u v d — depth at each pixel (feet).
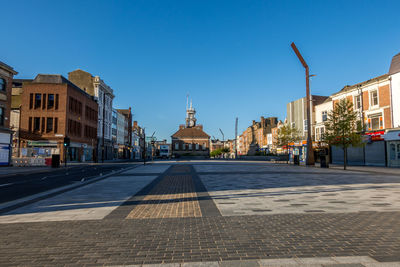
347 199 25.09
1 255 11.73
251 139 305.32
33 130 119.55
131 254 11.73
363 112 96.12
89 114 154.30
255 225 16.19
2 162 90.89
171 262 10.82
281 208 21.12
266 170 69.51
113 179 46.85
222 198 26.20
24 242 13.44
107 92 189.57
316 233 14.40
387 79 86.58
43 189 35.53
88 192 31.14
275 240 13.34
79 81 168.35
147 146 384.06
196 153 299.38
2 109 92.99
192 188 34.12
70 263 10.80
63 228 15.98
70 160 127.85
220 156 446.19
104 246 12.80
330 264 10.44
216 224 16.55
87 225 16.62
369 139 92.32
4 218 18.74
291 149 119.03
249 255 11.45
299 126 138.21
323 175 53.52
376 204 22.49
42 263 10.83
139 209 21.42
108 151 192.03
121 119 239.30
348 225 15.88
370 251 11.73
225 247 12.47
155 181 43.16
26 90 120.47
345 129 73.92
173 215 19.19
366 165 94.27
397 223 16.24
